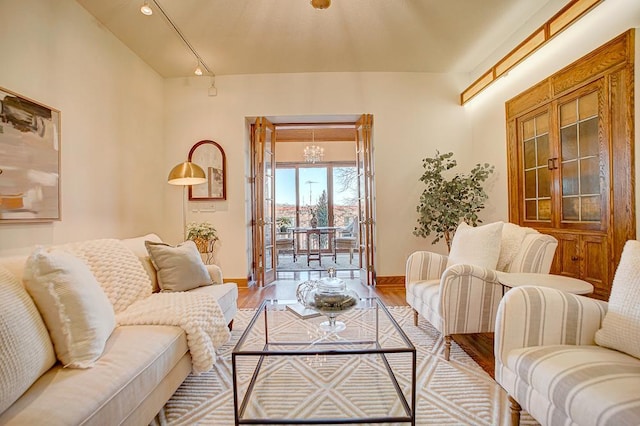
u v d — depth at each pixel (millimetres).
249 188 4363
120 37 3170
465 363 2014
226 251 4164
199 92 4160
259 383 1774
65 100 2482
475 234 2387
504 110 3621
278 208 8016
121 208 3213
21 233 2098
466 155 4277
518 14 2979
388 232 4230
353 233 7898
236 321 2855
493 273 2061
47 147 2281
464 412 1521
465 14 2961
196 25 3020
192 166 2949
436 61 3922
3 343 949
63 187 2445
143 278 2035
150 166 3805
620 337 1215
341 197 8117
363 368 1937
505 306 1388
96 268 1802
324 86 4184
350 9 2852
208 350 1680
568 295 1397
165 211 4137
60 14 2443
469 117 4285
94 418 1002
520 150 3398
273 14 2889
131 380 1192
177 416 1530
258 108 4176
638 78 2189
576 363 1131
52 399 996
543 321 1354
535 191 3217
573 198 2756
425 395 1660
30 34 2182
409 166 4242
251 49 3504
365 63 3947
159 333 1516
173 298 1926
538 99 3104
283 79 4168
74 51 2584
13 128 2018
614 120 2354
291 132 7051
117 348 1342
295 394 1661
